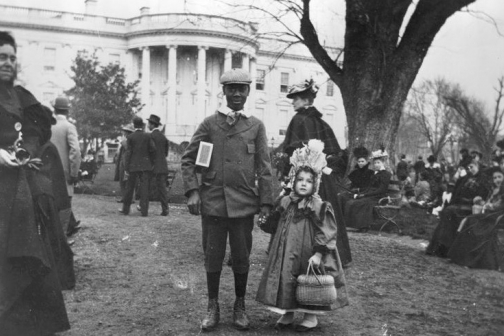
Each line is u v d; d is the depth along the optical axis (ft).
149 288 17.39
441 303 16.81
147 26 164.14
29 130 12.24
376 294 17.67
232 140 13.85
